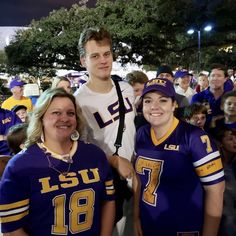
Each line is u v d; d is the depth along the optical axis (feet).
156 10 61.67
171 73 15.94
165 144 6.98
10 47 67.41
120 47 65.57
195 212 6.91
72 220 6.09
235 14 60.95
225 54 71.26
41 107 6.30
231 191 7.54
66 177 6.10
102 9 65.21
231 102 10.32
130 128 8.30
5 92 57.88
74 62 68.69
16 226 5.93
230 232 7.32
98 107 8.09
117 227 8.35
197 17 61.26
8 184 5.90
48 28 66.54
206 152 6.63
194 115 10.34
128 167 7.47
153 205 7.09
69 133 6.36
